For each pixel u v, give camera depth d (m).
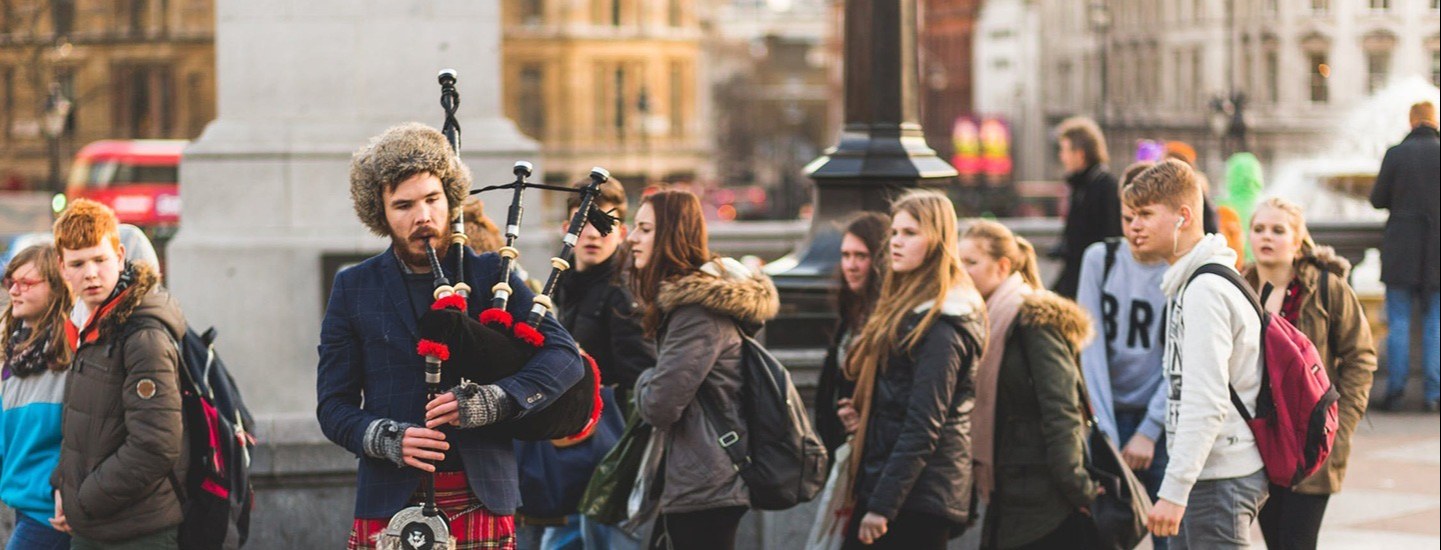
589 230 8.53
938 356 7.49
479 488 5.72
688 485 7.54
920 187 10.78
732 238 21.50
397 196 5.71
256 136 13.23
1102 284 9.03
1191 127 76.06
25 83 79.19
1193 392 6.82
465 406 5.57
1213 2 73.12
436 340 5.59
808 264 10.85
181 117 95.94
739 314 7.49
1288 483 6.96
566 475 8.54
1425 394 14.50
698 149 128.62
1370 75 31.84
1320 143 48.66
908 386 7.62
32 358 7.29
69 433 6.94
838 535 7.93
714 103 180.50
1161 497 6.85
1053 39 103.88
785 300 10.75
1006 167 102.69
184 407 7.09
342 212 13.20
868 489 7.68
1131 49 86.56
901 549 7.77
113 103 95.19
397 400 5.74
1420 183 14.03
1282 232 8.28
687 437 7.58
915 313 7.59
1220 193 57.69
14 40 61.91
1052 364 7.81
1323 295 8.28
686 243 7.56
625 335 8.47
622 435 8.21
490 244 8.90
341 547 9.18
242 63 13.30
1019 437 7.94
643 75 125.81
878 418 7.70
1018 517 7.93
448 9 13.34
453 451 5.76
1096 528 8.00
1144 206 7.34
